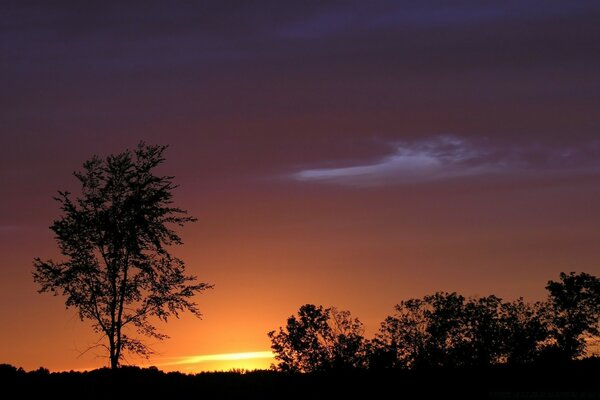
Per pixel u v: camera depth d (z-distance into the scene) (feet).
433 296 200.75
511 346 203.21
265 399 193.16
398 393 189.57
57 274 173.27
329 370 191.01
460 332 201.87
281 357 194.39
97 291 173.68
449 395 189.57
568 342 220.84
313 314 194.18
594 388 189.47
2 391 210.59
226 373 236.43
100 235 173.88
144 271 175.22
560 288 226.79
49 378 226.99
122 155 177.47
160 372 238.07
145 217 174.19
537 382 196.34
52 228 174.09
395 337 197.06
